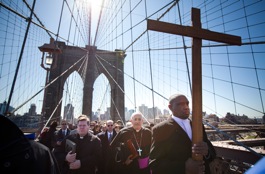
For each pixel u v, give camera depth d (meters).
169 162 1.64
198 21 1.77
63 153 2.83
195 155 1.46
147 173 2.86
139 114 3.24
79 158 2.70
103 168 3.69
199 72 1.61
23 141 0.99
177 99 1.89
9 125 0.93
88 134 3.01
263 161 0.40
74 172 2.59
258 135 5.38
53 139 5.75
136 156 2.79
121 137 3.20
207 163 1.73
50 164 1.17
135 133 3.16
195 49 1.68
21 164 0.94
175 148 1.66
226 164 2.55
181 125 1.81
